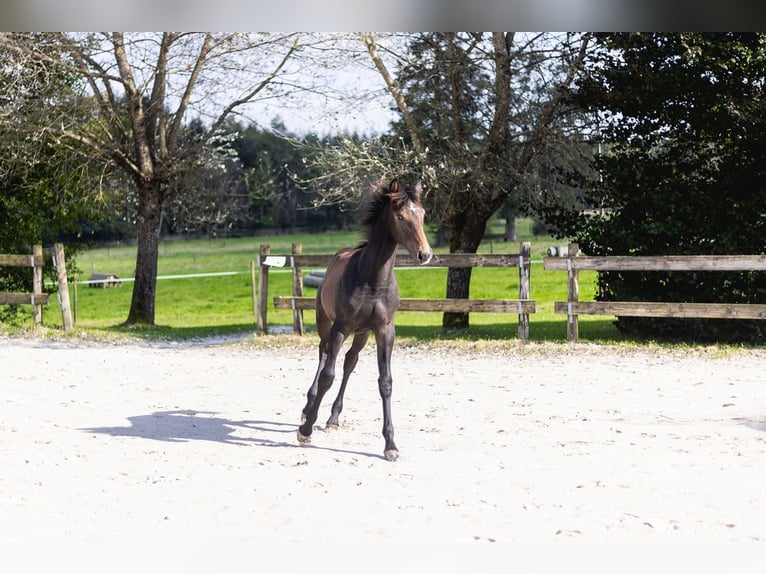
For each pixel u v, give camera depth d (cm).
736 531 527
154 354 1418
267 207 6550
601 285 1573
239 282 3725
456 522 550
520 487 624
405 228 700
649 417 862
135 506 589
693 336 1466
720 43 1386
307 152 1780
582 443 759
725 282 1455
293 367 1259
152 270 1945
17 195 1967
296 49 1781
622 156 1544
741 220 1459
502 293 2741
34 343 1534
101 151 1822
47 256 2058
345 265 757
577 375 1129
